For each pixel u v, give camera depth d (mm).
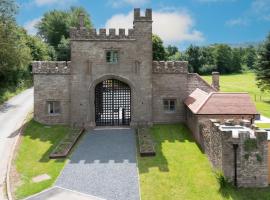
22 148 29469
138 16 36125
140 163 25875
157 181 22484
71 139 31688
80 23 36531
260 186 21938
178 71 38281
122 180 22625
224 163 21906
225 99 31344
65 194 20484
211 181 22469
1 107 46094
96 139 32812
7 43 51219
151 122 37438
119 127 37562
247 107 30844
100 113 38344
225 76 120375
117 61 36625
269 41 60219
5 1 51469
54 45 101125
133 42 36406
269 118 44500
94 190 21062
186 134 34344
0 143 30719
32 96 55188
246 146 21750
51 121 37656
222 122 25688
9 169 24719
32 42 77938
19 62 55500
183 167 25000
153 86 38281
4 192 21172
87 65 36375
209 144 26047
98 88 37688
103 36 36094
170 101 38844
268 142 22297
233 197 20359
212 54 131625
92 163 25953
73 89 36594
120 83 37875
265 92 72500
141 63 36656
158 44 82125
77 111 36844
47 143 31281
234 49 142750
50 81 37250
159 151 28828
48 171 24328
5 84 56906
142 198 20047
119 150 29219
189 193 20797
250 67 154625
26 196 20328
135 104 37125
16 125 36844
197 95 35594
